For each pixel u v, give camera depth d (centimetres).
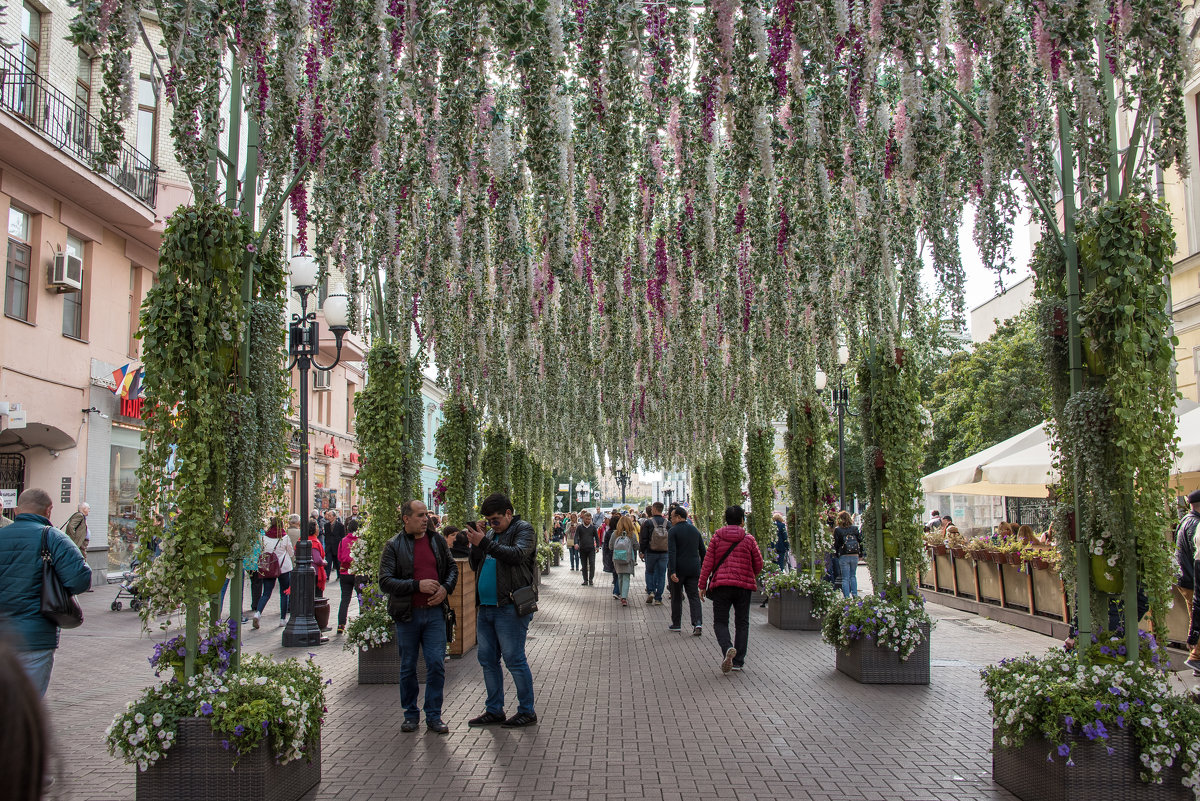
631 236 690
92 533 1744
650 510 1631
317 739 505
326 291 2077
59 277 1609
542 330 945
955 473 1352
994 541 1443
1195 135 1452
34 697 113
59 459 1661
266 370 510
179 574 459
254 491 496
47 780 112
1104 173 497
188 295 470
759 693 745
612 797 470
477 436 1104
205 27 417
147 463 466
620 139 452
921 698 721
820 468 1176
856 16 449
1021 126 508
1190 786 421
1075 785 430
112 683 822
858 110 541
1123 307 471
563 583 2052
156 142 1847
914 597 805
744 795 473
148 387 461
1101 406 489
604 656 951
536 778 505
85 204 1694
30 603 512
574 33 445
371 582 831
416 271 693
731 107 465
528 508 1758
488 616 647
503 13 426
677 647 1016
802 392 1066
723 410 1162
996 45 479
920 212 575
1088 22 438
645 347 906
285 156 485
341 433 3170
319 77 519
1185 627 902
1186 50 460
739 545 874
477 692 765
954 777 504
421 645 636
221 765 432
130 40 416
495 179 562
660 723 639
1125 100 490
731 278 695
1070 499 532
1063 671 483
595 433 1334
